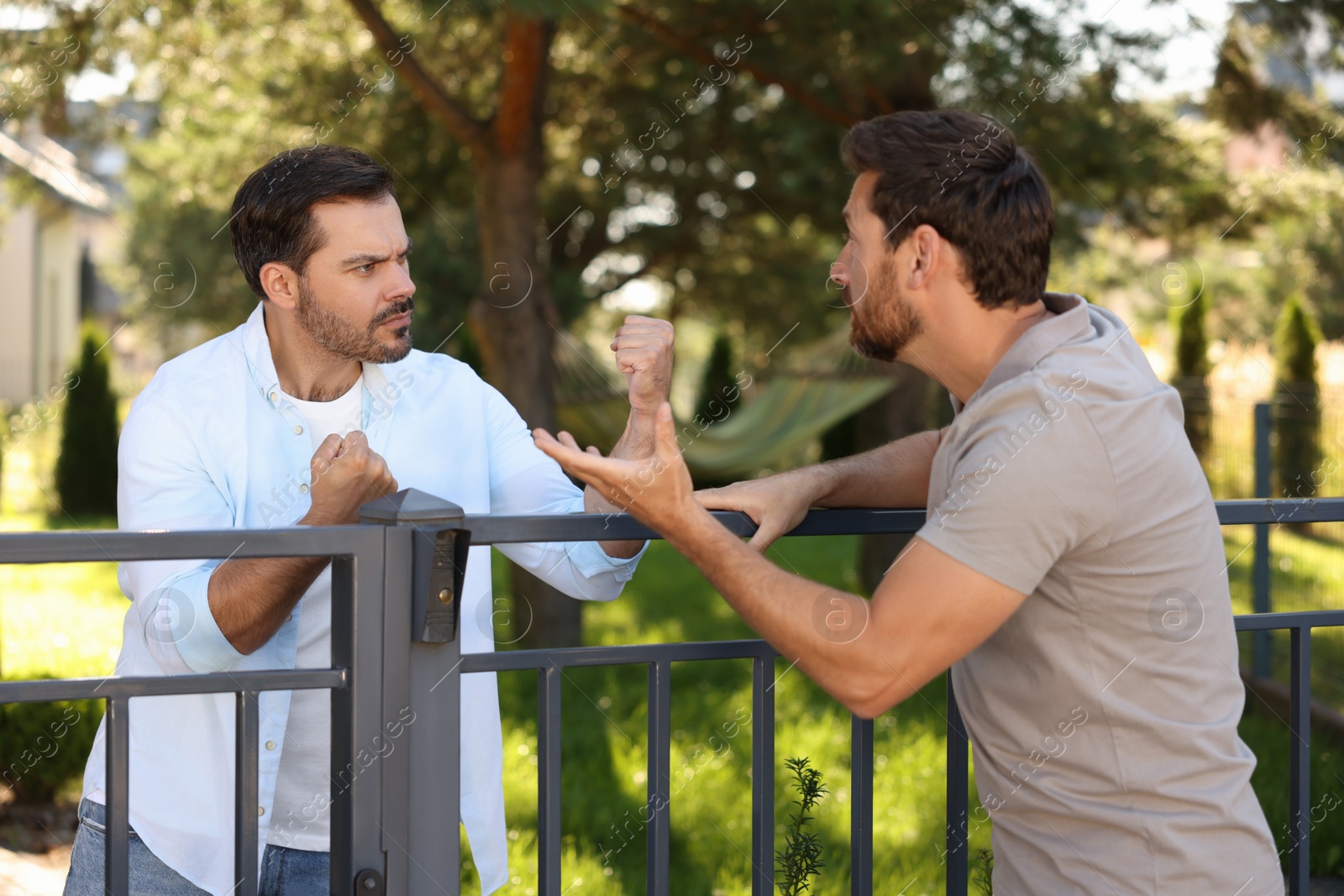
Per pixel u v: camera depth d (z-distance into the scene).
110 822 1.12
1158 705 1.15
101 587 6.64
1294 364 8.29
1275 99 5.32
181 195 7.70
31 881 2.90
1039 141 5.20
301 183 1.51
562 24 5.44
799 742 4.10
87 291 18.78
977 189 1.18
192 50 5.57
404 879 1.18
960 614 1.08
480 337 5.41
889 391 6.93
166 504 1.50
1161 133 5.36
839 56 4.91
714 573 1.14
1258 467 4.87
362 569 1.15
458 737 1.20
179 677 1.13
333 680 1.17
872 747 1.43
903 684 1.10
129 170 9.38
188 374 1.56
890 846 3.21
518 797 3.63
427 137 6.31
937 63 5.30
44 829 3.29
